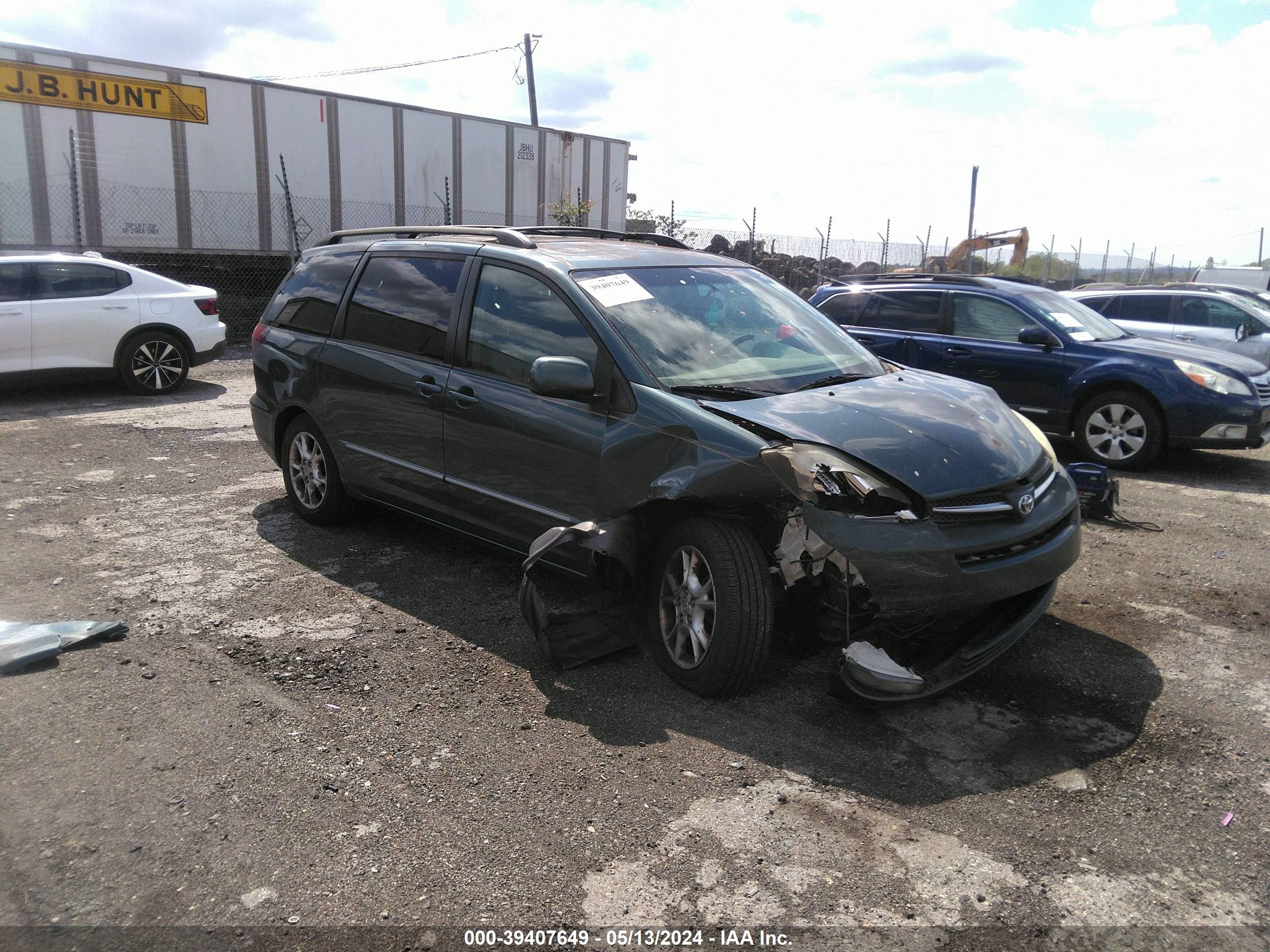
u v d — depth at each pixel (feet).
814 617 11.02
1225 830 8.91
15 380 31.68
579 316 12.89
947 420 11.74
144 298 34.27
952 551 10.27
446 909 7.70
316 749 10.18
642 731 10.64
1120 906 7.83
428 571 15.83
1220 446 23.59
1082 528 19.15
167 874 8.10
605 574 12.66
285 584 15.21
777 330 14.15
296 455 18.34
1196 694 11.74
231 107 48.67
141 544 17.24
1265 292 44.14
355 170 53.93
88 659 12.33
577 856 8.41
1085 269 95.20
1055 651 13.00
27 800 9.15
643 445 11.72
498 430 13.51
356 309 16.66
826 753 10.21
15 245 43.21
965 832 8.84
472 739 10.43
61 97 43.45
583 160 67.00
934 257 77.41
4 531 17.94
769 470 10.58
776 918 7.64
